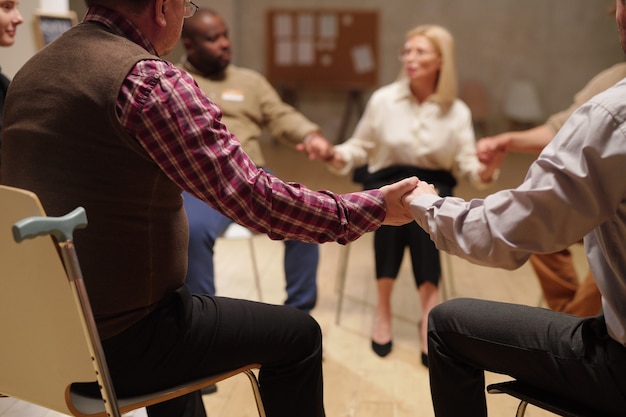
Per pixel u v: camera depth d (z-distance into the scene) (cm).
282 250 434
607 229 121
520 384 143
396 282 376
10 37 235
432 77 297
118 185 124
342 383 256
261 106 313
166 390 136
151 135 121
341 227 136
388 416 232
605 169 112
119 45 125
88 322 111
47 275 112
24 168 126
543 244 120
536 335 135
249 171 128
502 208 122
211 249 272
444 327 148
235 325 139
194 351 135
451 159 298
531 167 121
